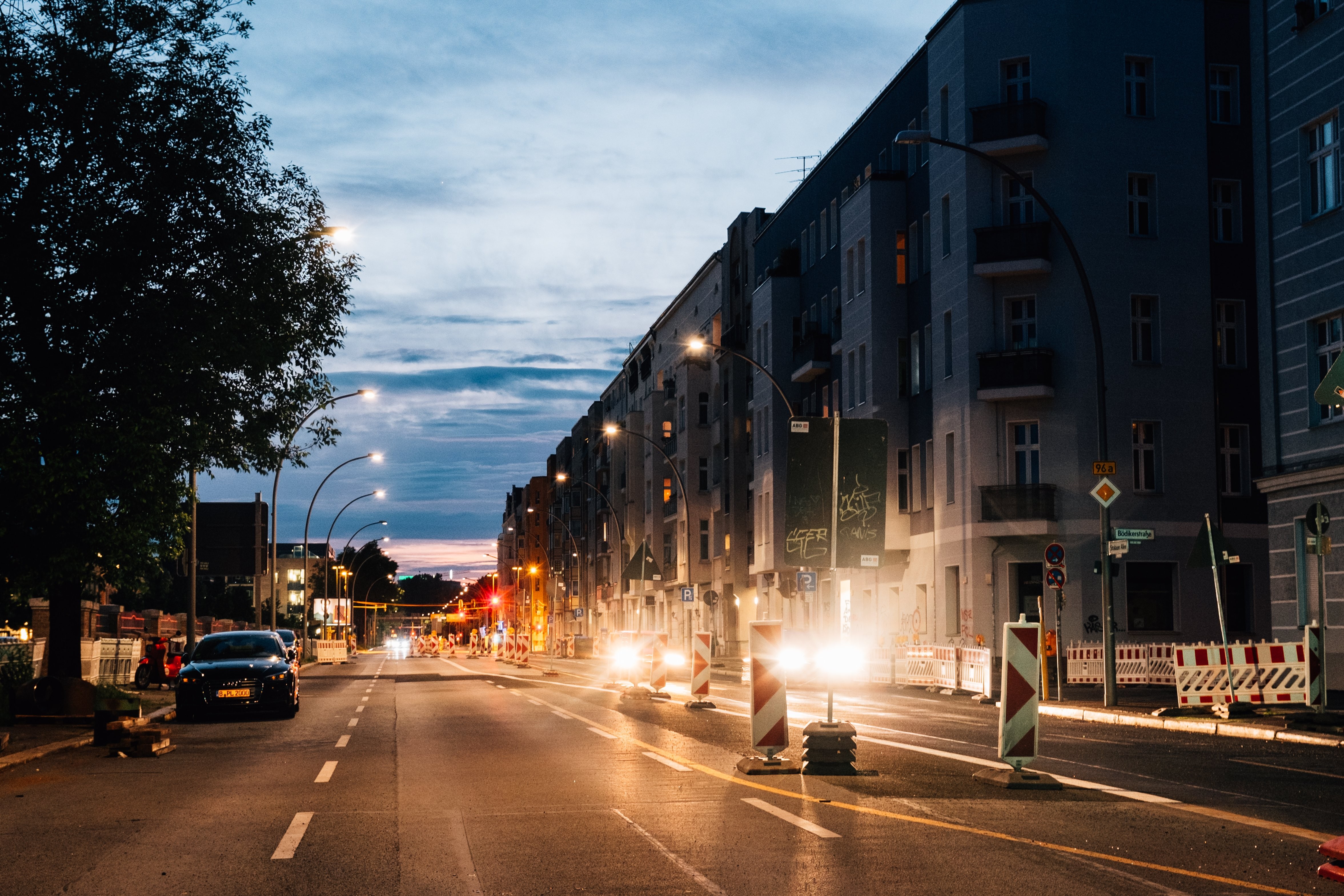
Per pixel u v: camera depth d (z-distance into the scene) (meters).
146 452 19.30
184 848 9.38
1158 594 38.50
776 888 7.60
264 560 53.09
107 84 19.53
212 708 23.36
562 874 8.14
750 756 14.74
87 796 12.62
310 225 21.98
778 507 57.25
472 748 17.08
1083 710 23.19
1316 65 26.27
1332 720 18.30
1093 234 38.72
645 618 91.06
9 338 19.75
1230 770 13.73
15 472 18.66
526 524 164.38
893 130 47.12
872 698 29.75
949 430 40.84
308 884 7.99
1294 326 26.88
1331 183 26.12
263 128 21.20
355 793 12.46
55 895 7.73
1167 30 39.72
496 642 66.38
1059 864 8.21
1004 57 39.66
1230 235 40.34
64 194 19.67
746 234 69.56
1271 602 29.55
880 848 8.88
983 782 12.50
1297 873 7.88
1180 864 8.18
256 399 21.95
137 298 20.06
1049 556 27.05
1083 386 38.03
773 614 59.66
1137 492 38.34
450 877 8.12
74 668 22.17
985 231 38.97
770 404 58.22
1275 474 27.25
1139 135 39.31
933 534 42.03
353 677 46.44
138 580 21.19
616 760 15.12
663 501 85.94
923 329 44.62
